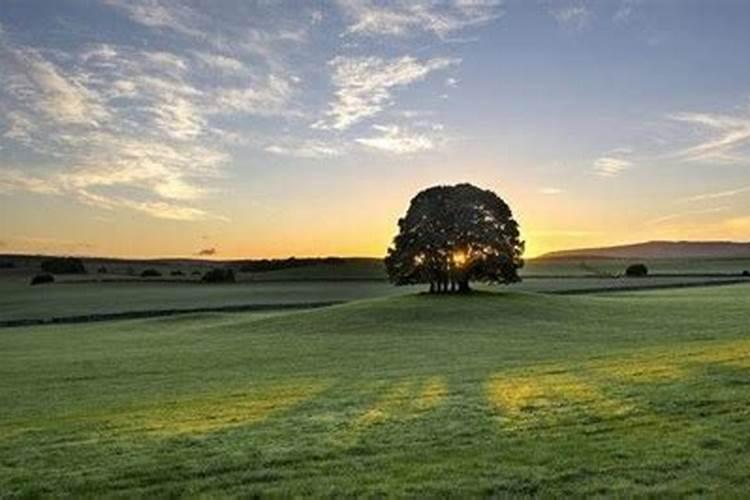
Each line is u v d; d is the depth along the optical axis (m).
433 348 54.59
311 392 29.06
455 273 101.00
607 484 14.28
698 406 20.44
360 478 15.27
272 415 22.97
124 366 50.09
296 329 75.94
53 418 26.73
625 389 23.81
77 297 148.62
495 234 100.88
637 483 14.30
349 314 83.50
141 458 17.53
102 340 74.19
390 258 104.31
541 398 23.30
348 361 47.81
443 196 102.56
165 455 17.70
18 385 41.69
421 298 94.19
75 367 50.34
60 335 82.25
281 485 15.05
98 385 40.34
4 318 113.19
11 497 15.08
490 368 36.88
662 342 52.41
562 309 83.88
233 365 48.53
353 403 24.86
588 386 25.00
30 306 132.00
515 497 13.87
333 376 38.06
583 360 37.47
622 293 117.31
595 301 92.12
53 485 15.70
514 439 17.89
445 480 14.91
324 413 22.84
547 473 15.05
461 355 48.47
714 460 15.35
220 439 19.25
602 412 20.39
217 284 178.12
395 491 14.36
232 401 27.30
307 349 57.72
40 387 40.38
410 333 68.06
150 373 45.62
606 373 28.44
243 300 137.50
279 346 61.34
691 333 59.09
